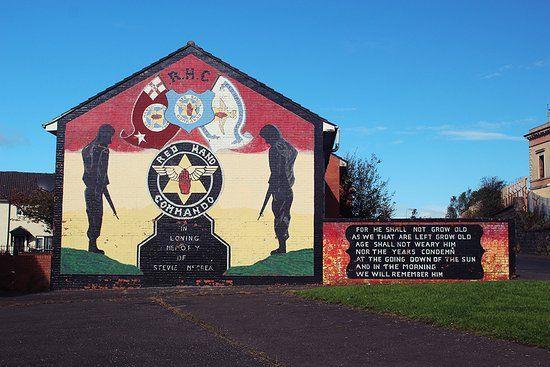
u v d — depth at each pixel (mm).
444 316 11969
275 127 21922
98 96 22047
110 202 21688
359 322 12195
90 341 10664
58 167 21781
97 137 21875
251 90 22094
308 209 21594
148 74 22188
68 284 21391
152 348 9984
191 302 16344
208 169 21828
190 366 8742
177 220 21641
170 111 22047
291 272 21375
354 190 43125
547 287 15578
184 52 22266
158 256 21531
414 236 21094
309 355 9352
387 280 21078
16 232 60125
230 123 21969
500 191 64188
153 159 21844
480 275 20812
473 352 9344
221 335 11086
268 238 21531
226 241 21547
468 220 20969
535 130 57094
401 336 10688
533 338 9875
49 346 10258
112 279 21406
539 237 44500
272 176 21750
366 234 21266
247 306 15070
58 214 21625
